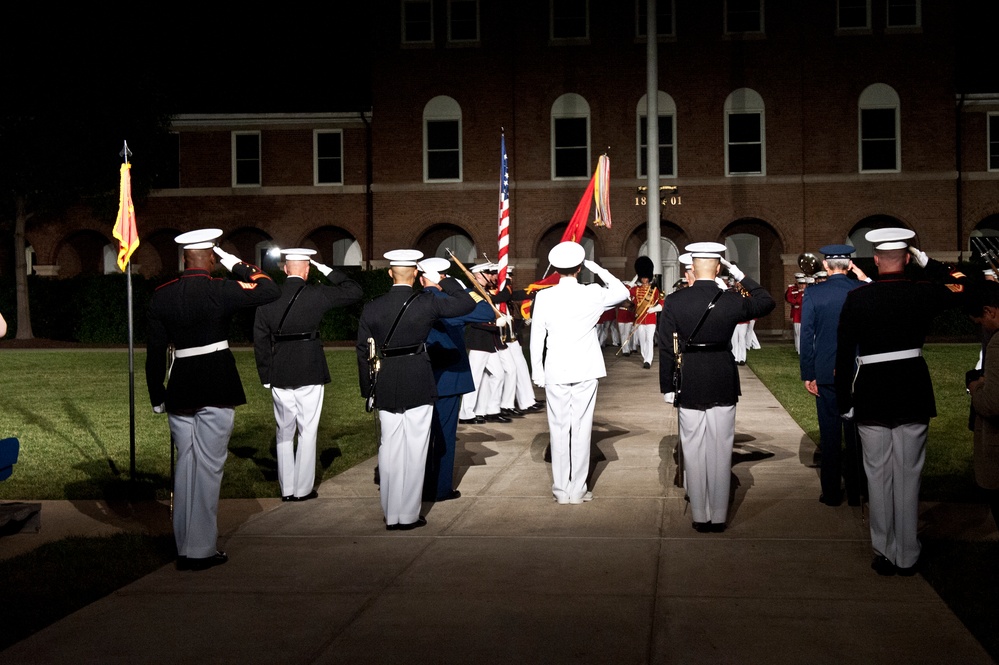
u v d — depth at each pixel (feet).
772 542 21.80
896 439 19.11
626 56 102.83
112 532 23.57
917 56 100.42
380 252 105.81
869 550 21.08
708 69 102.27
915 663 14.83
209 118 107.45
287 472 26.78
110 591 18.97
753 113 102.22
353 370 65.31
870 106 100.94
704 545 21.63
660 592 18.33
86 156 91.56
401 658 15.33
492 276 40.75
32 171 91.45
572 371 25.52
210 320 20.35
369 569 20.15
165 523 24.54
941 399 45.32
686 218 102.68
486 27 104.42
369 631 16.55
